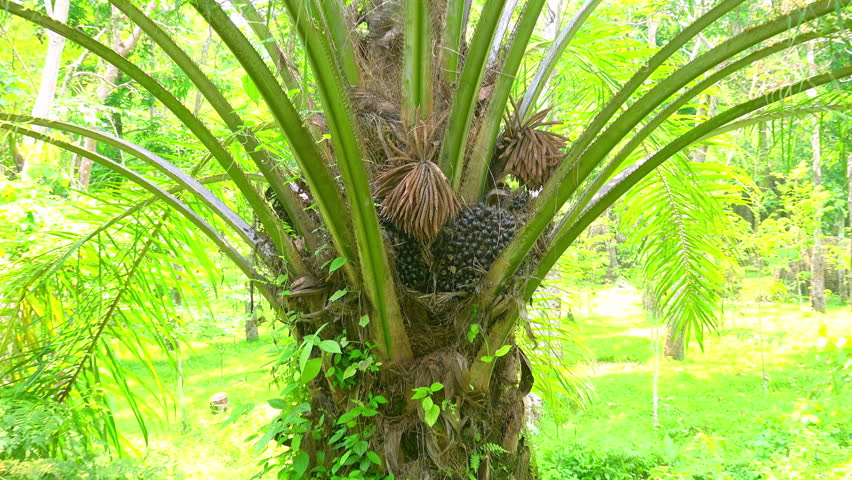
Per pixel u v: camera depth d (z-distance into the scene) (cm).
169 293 308
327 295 233
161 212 305
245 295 537
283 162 265
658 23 981
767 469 472
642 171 210
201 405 739
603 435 611
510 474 250
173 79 815
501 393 248
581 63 359
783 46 190
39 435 232
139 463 270
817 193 893
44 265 287
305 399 253
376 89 244
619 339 1161
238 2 244
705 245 351
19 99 626
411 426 232
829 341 452
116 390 325
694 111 834
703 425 677
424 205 207
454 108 221
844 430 505
